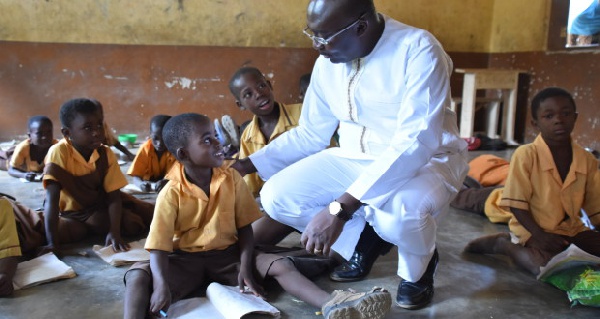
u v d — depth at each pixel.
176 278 2.00
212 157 2.00
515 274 2.31
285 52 6.61
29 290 2.11
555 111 2.30
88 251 2.56
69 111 2.55
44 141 3.89
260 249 2.31
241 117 6.62
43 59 5.91
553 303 2.04
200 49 6.35
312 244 1.76
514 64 6.77
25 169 3.99
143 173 3.55
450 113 1.99
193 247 2.07
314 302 1.88
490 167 3.75
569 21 5.91
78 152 2.62
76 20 5.94
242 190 2.15
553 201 2.36
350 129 2.15
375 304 1.72
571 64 5.92
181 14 6.24
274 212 2.21
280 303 2.00
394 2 6.75
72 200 2.68
